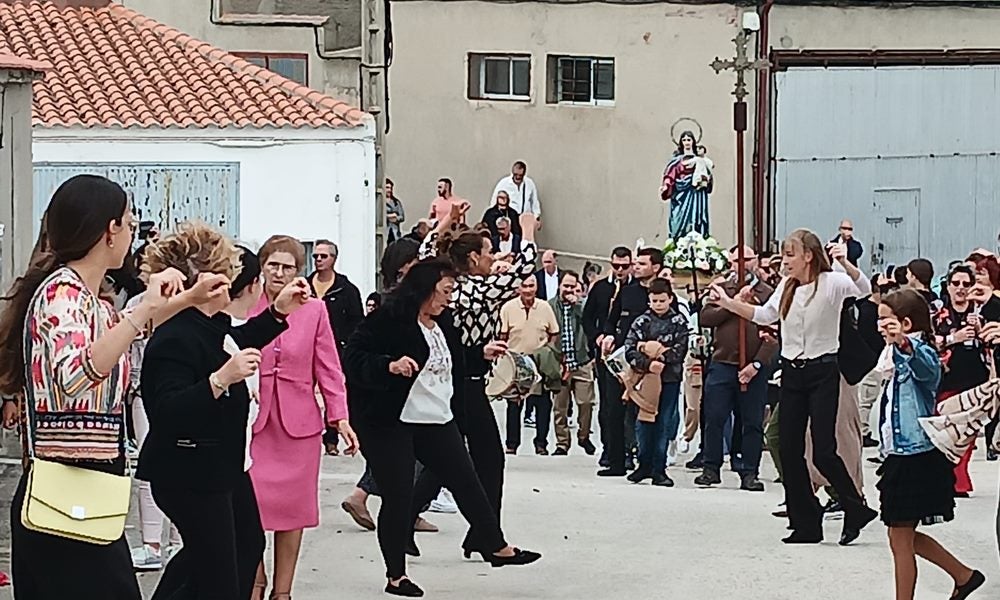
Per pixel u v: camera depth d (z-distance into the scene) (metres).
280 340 8.58
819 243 11.11
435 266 9.40
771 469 16.33
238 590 7.10
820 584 9.90
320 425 8.77
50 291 5.74
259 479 8.53
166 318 5.78
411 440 9.50
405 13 30.92
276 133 23.80
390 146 31.22
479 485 9.84
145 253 7.28
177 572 7.12
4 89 14.98
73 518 5.74
